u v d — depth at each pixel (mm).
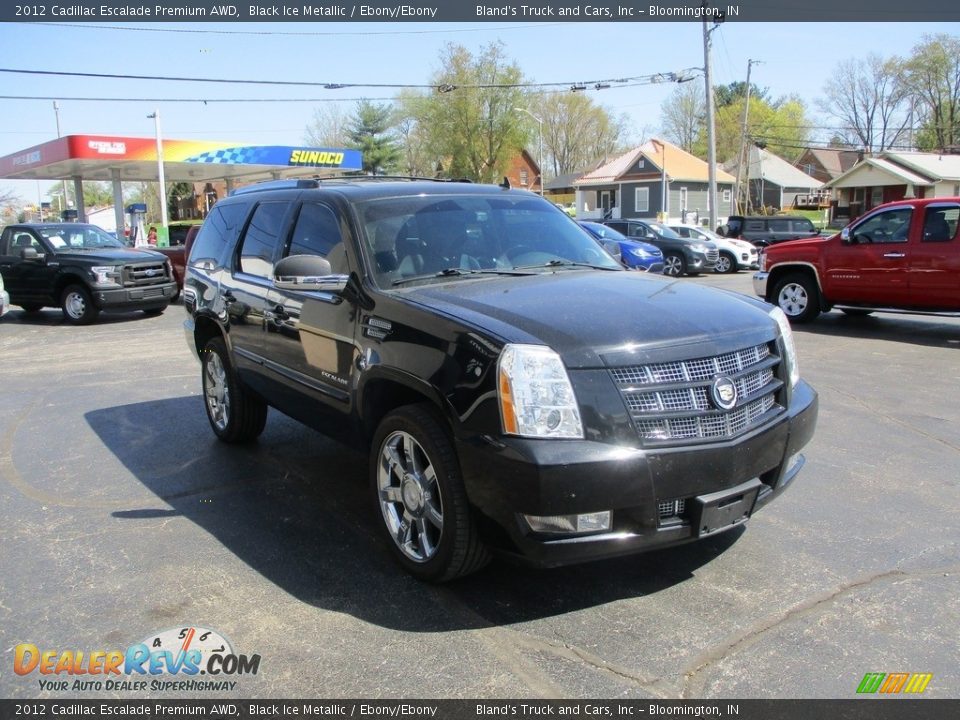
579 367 3064
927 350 9523
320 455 5656
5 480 5230
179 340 11500
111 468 5434
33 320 14570
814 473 5086
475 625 3270
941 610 3332
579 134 84500
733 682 2855
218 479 5160
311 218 4648
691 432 3156
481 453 3111
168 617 3373
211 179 39344
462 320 3355
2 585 3682
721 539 4074
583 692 2814
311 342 4371
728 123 71250
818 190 60094
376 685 2873
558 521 3027
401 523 3750
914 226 10461
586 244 4871
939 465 5227
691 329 3311
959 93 63469
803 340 10391
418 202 4504
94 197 95750
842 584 3572
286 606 3449
